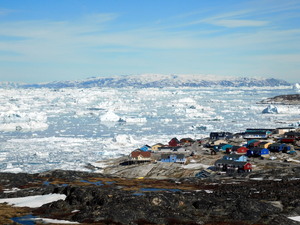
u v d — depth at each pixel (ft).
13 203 267.18
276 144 487.61
